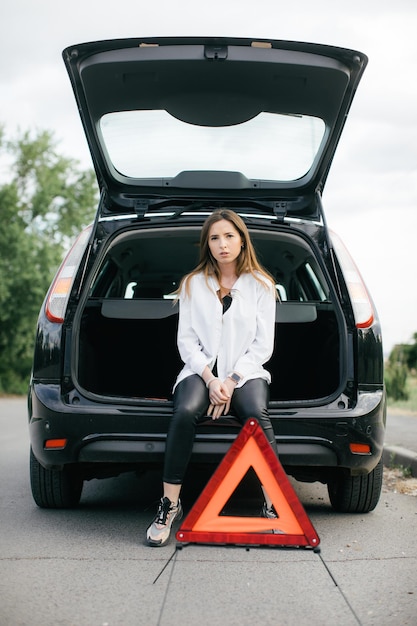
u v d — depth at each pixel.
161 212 3.88
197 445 3.13
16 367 27.27
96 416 3.16
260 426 2.81
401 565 2.83
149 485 4.57
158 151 3.80
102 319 3.84
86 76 3.41
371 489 3.58
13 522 3.48
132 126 3.70
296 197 3.91
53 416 3.18
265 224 3.73
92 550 3.00
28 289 26.02
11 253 26.19
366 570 2.76
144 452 3.16
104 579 2.62
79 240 3.61
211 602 2.40
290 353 4.03
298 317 3.57
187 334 3.34
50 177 30.67
